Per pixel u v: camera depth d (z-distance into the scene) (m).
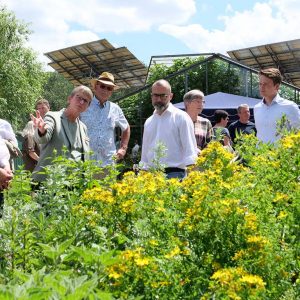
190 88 19.95
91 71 25.84
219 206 2.84
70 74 27.28
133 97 20.16
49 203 3.89
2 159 4.32
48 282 2.15
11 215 3.61
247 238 2.76
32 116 5.30
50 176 4.06
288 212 3.11
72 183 4.18
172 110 5.89
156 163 4.54
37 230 3.53
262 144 4.12
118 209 3.32
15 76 36.72
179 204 3.15
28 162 8.10
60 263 2.88
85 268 2.77
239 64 18.41
